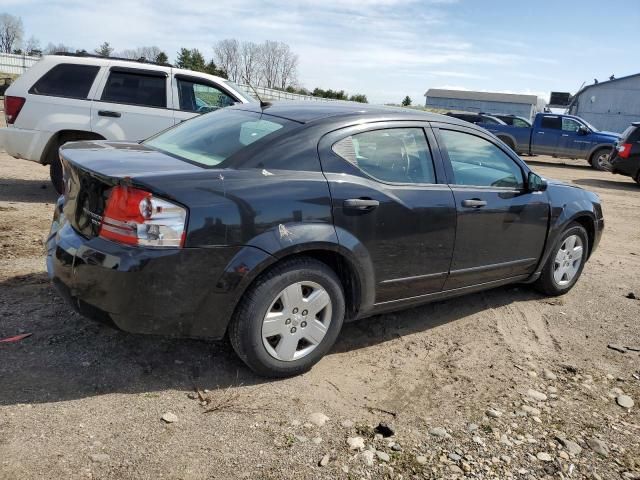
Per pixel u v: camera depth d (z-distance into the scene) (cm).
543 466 284
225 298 306
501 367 387
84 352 348
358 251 350
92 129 755
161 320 297
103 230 296
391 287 379
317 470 266
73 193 325
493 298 522
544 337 445
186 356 356
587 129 1980
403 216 371
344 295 370
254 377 341
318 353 352
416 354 396
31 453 256
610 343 442
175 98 794
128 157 335
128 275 284
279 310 332
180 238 291
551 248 502
